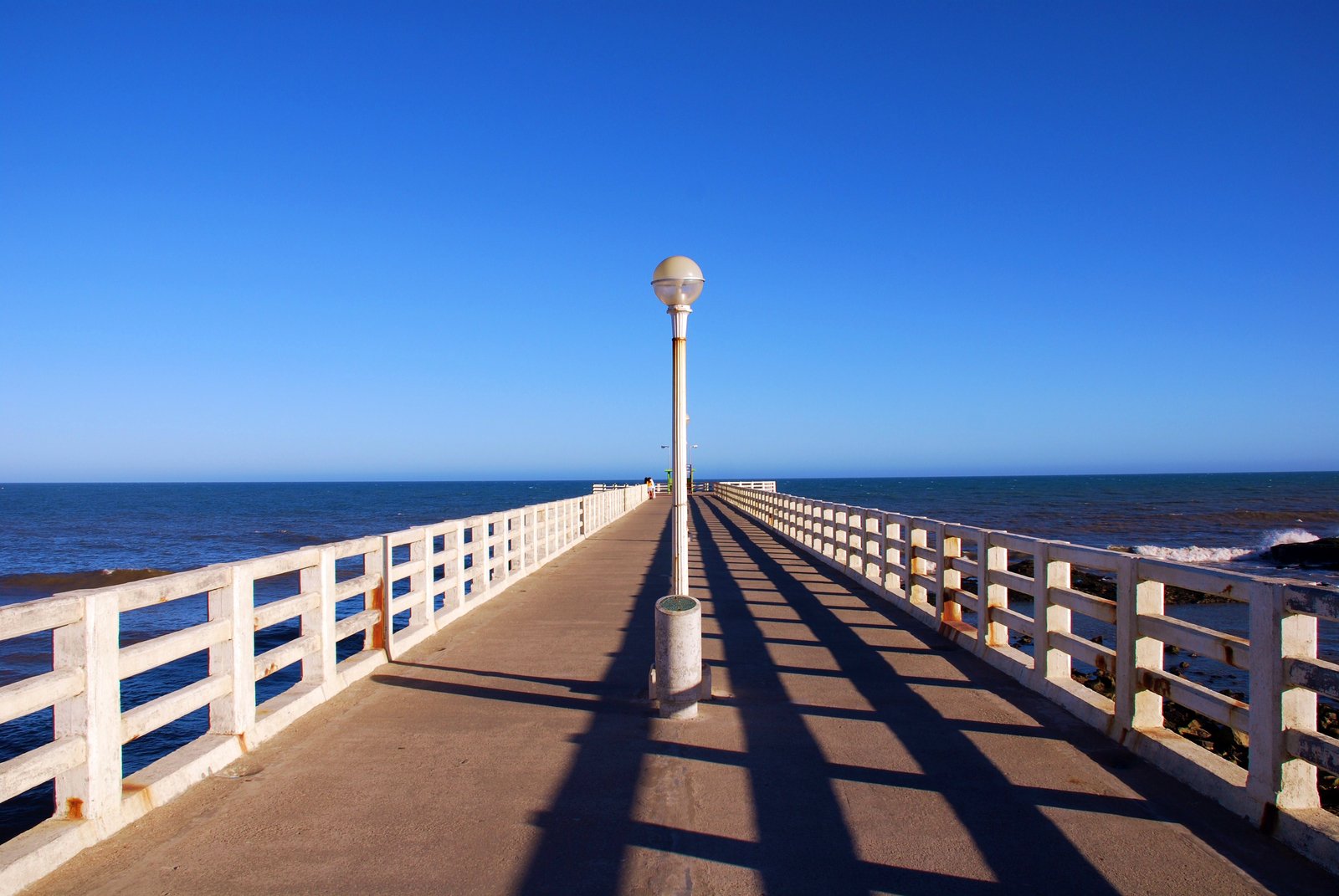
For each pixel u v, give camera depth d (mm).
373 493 184000
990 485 189625
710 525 33656
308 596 7539
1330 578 33000
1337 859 4180
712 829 4824
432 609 10914
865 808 5117
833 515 18641
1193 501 99625
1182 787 5418
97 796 4668
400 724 6871
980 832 4770
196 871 4312
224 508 107000
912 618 11961
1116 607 6496
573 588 15328
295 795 5352
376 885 4164
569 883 4188
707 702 7570
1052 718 7012
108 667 4770
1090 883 4172
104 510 102000
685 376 7812
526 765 5910
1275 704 4695
